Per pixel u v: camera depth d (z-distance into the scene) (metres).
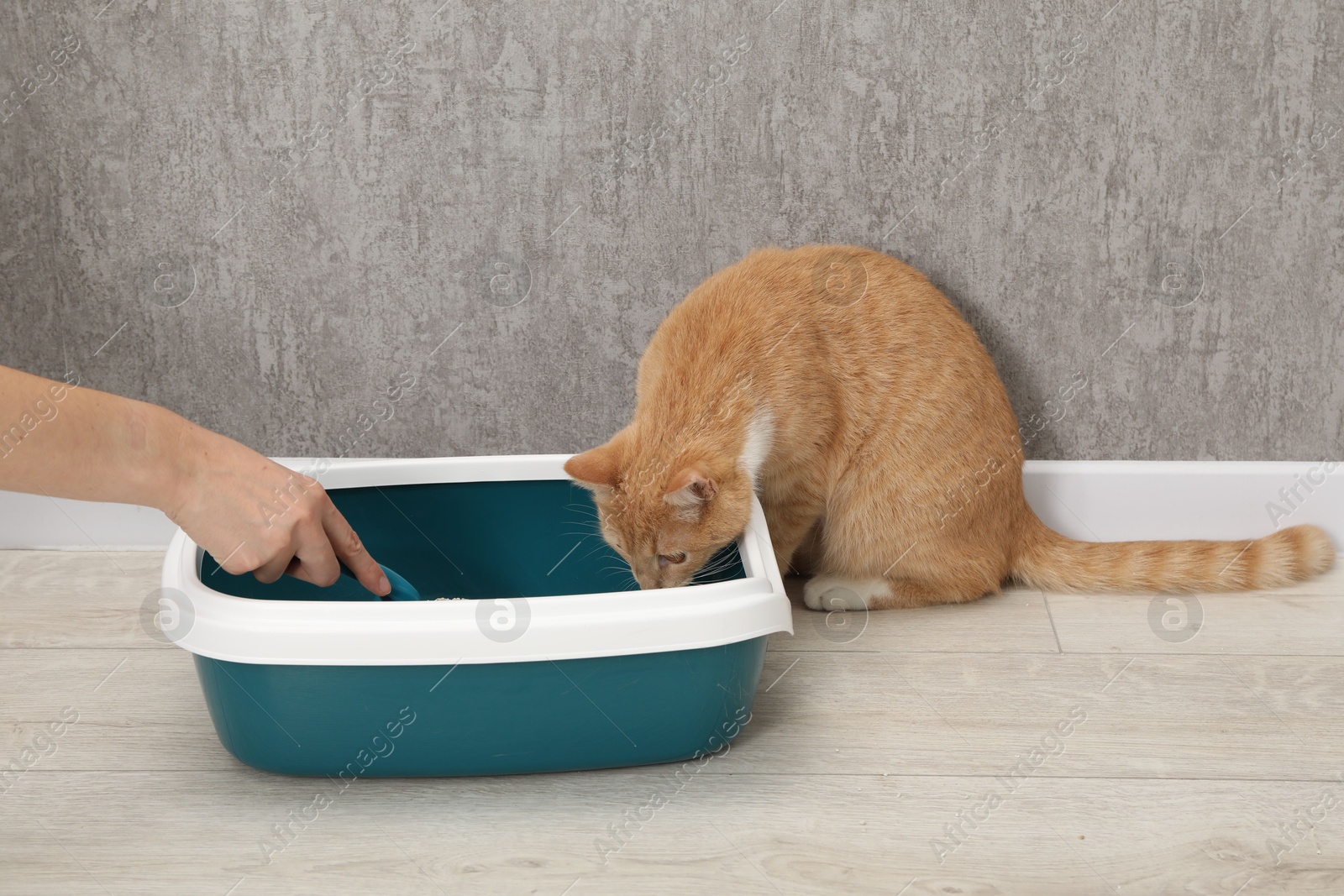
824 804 1.20
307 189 1.76
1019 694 1.43
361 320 1.82
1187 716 1.37
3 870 1.07
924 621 1.65
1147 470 1.86
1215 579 1.71
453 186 1.76
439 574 1.64
